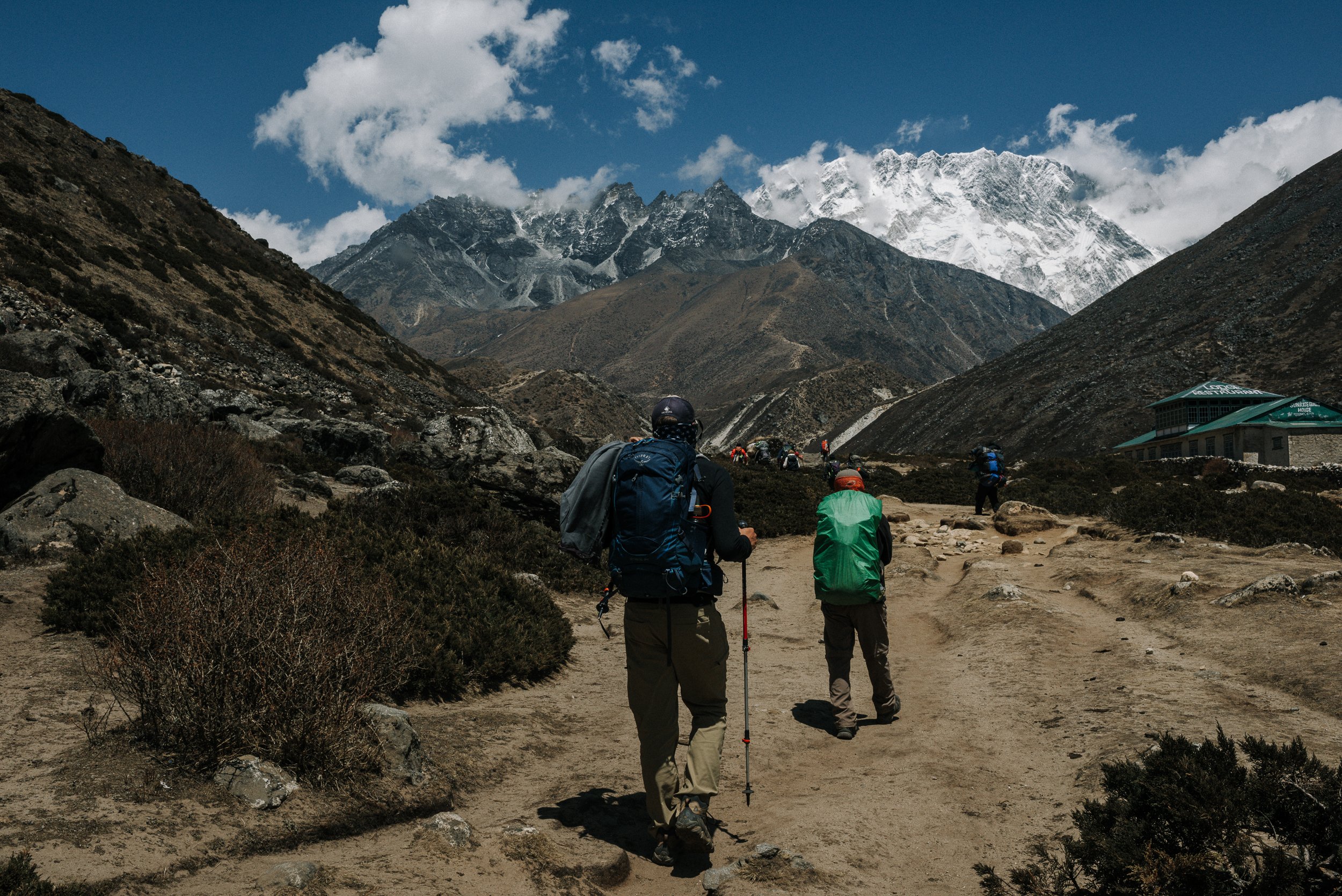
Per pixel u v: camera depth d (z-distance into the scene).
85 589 6.35
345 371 43.12
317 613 4.71
